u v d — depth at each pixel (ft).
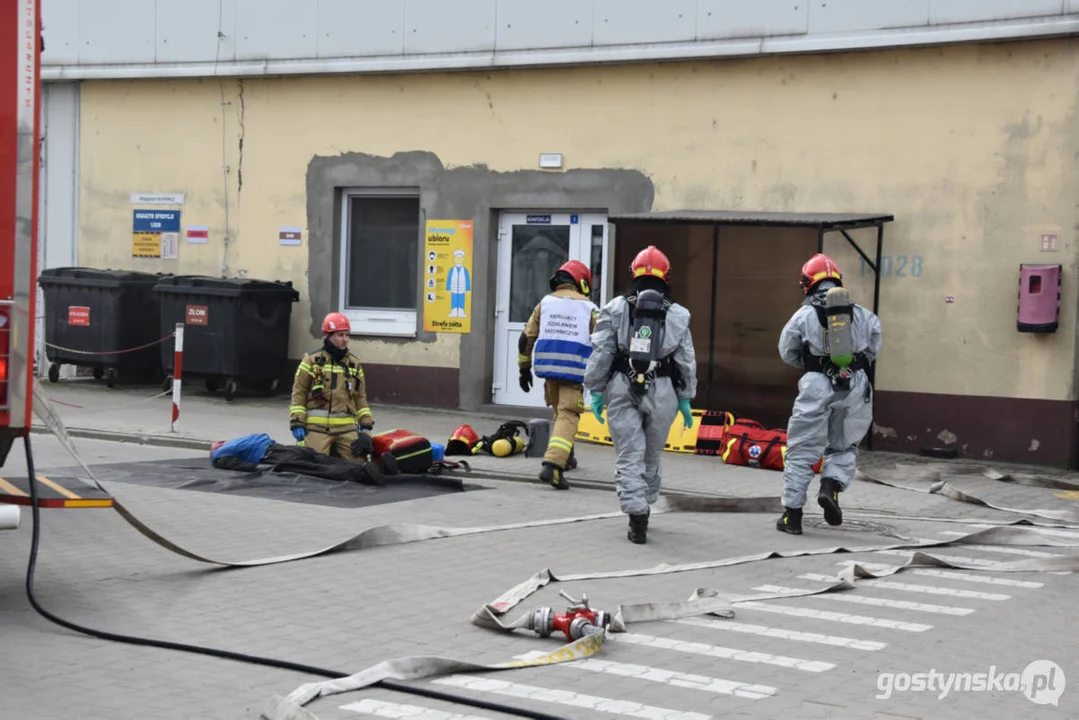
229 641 21.22
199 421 51.06
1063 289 44.93
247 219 61.98
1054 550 31.58
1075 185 44.68
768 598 25.30
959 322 46.62
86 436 47.85
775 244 47.32
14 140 21.93
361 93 58.85
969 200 46.37
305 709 17.57
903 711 18.15
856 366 32.55
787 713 17.94
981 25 45.44
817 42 48.21
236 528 31.48
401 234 59.16
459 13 55.77
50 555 27.73
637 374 30.86
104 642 21.07
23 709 17.39
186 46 62.54
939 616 24.07
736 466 44.09
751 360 47.67
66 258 66.59
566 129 54.13
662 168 52.08
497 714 17.71
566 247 55.26
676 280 48.70
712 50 50.16
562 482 39.04
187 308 57.52
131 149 64.69
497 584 26.14
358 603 24.18
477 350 56.44
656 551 30.12
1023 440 45.70
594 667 20.13
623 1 52.13
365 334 59.11
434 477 39.22
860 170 48.21
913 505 37.93
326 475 38.63
